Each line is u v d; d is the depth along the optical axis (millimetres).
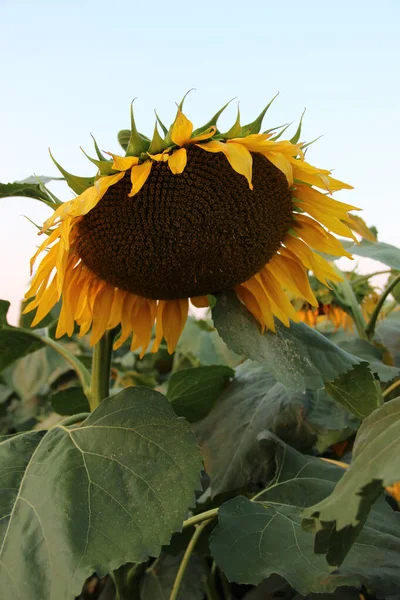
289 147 545
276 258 635
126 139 584
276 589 665
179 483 476
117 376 1297
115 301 618
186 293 609
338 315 970
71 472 484
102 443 505
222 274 586
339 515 357
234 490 692
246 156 528
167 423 509
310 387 562
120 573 595
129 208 548
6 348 691
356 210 597
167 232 553
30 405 1290
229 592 784
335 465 616
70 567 429
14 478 495
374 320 828
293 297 955
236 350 569
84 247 571
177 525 457
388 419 402
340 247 626
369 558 480
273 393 696
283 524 521
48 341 671
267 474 644
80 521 453
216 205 554
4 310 654
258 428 672
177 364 1394
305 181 581
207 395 742
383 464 356
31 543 448
